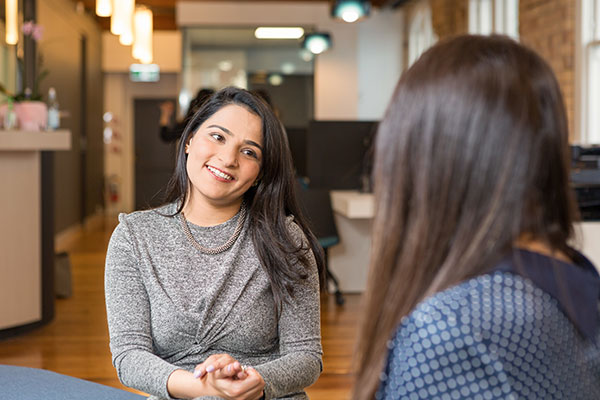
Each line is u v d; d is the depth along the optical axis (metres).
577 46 6.39
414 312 0.73
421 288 0.76
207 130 1.81
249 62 10.12
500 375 0.68
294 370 1.72
